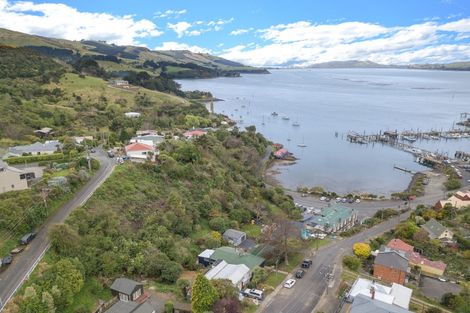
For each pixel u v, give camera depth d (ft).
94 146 378.94
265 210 345.72
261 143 597.93
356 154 627.46
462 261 270.05
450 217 342.85
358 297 179.32
